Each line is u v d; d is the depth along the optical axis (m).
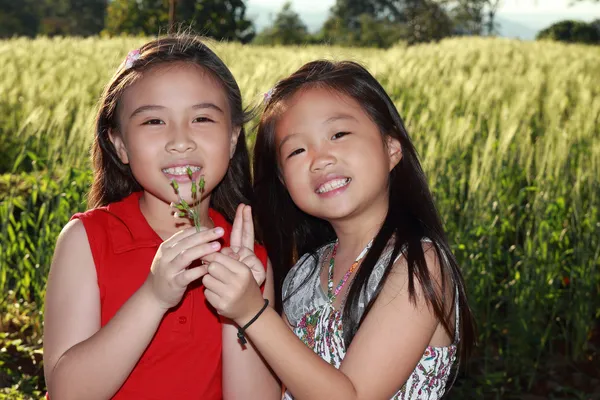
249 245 0.89
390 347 0.90
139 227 0.92
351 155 0.94
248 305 0.84
